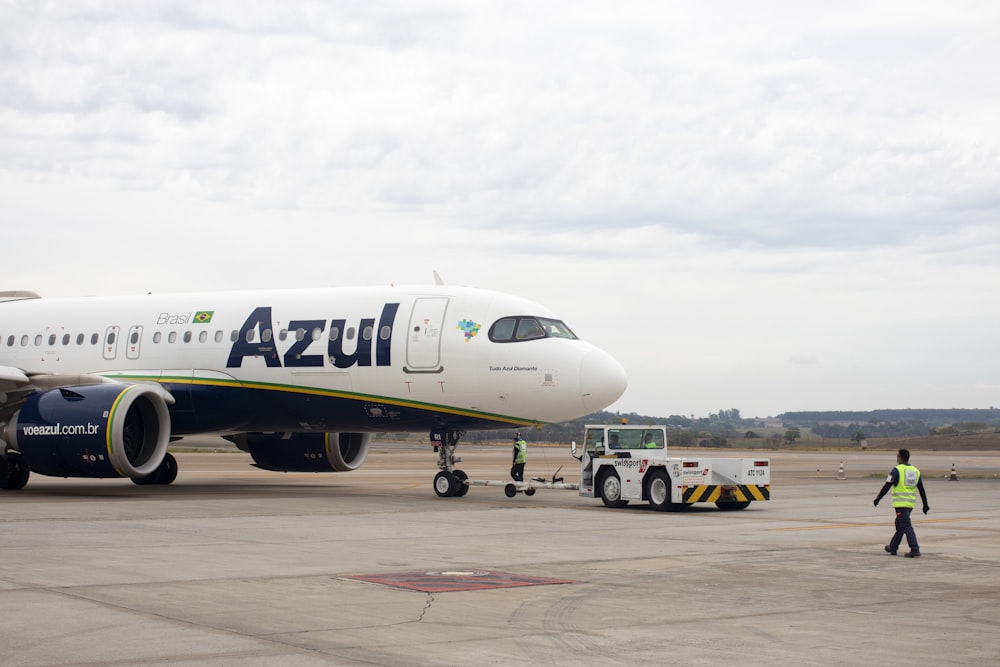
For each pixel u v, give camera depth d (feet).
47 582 41.81
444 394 90.02
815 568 50.24
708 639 33.45
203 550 52.60
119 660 29.25
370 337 92.27
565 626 35.17
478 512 78.54
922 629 35.60
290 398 95.35
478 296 91.76
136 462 93.61
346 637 32.76
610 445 87.81
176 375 98.94
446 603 38.91
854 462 239.91
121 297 107.86
